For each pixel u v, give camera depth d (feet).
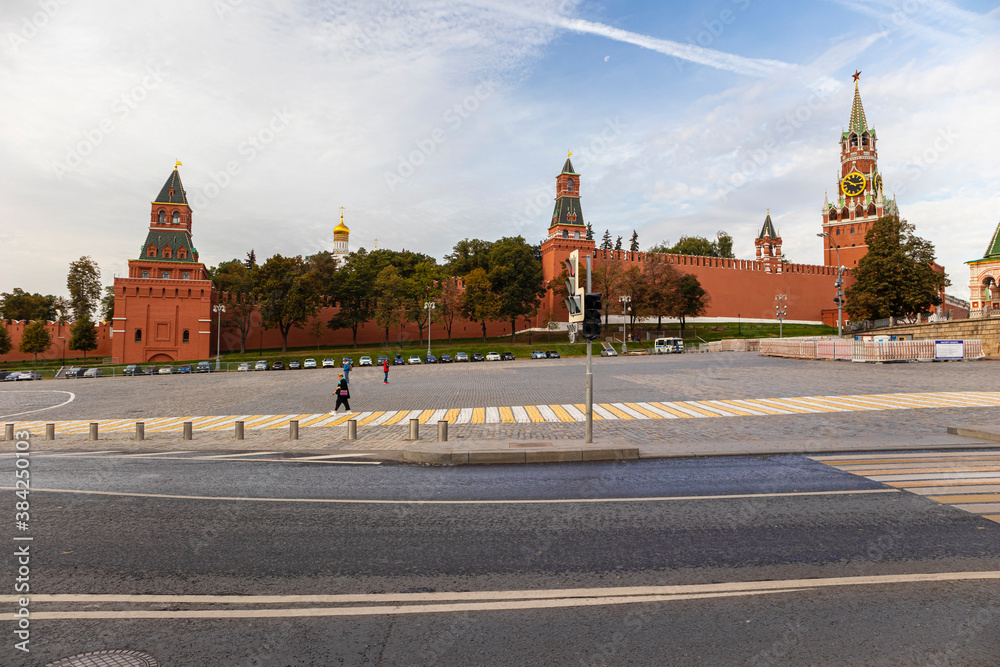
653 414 51.11
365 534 18.98
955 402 52.60
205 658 11.33
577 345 220.02
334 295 247.09
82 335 225.56
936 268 266.57
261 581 15.15
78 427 56.95
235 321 225.76
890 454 31.55
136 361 203.41
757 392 66.18
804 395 61.82
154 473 30.68
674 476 27.32
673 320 267.39
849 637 11.67
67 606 13.84
